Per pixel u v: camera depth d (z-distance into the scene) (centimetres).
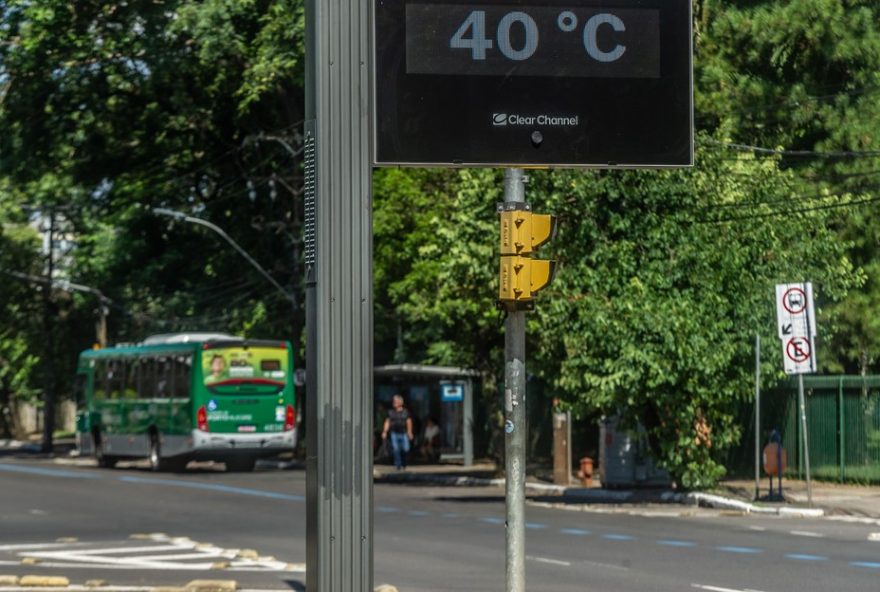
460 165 1658
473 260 4444
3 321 9475
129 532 3334
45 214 8600
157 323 7938
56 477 5875
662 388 4041
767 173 4216
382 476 5834
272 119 7338
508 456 1831
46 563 2662
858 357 5209
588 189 3962
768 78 5303
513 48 1669
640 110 1694
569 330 4028
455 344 5316
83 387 7469
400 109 1648
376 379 7131
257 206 7675
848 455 4594
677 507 4012
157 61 6353
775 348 4053
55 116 6844
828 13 5191
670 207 4009
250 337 7194
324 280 1661
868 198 5106
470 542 2983
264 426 6244
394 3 1648
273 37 5966
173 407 6353
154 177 7625
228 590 2216
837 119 5184
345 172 1664
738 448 4966
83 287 8319
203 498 4481
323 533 1661
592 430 6059
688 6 1708
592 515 3725
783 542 2959
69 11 6184
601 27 1688
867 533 3169
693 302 3981
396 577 2389
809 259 4194
